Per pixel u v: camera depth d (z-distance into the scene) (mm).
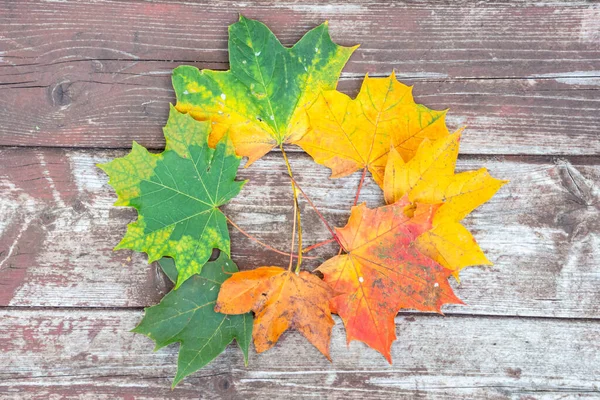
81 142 601
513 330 614
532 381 614
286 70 584
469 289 615
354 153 593
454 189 584
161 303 583
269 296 579
